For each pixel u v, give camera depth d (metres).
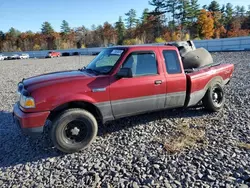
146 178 3.15
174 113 5.57
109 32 82.12
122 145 4.12
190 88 4.92
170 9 67.62
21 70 19.48
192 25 65.06
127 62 4.28
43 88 3.74
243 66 12.92
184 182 3.02
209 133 4.43
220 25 70.38
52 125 3.78
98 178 3.20
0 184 3.21
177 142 4.09
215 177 3.08
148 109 4.60
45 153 4.01
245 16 76.19
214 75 5.48
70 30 92.88
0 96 8.48
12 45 86.38
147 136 4.42
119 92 4.17
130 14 84.62
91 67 4.81
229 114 5.38
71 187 3.05
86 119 3.95
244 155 3.57
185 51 6.27
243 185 2.89
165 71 4.63
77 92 3.85
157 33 68.81
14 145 4.39
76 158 3.78
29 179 3.29
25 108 3.69
